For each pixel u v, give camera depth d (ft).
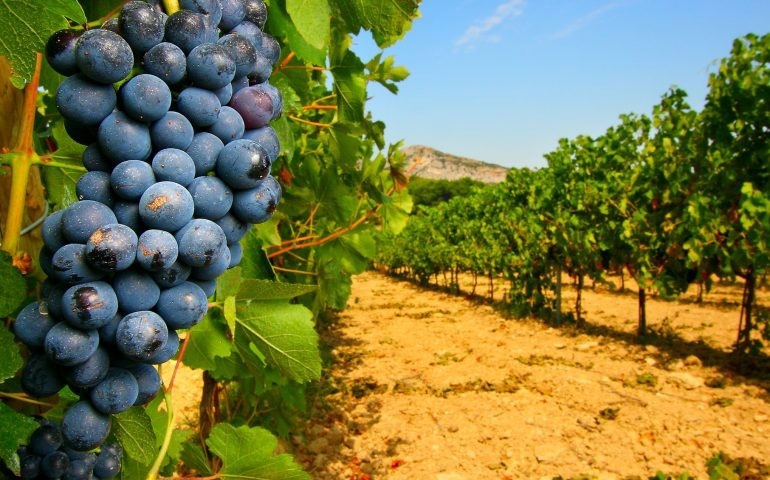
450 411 25.77
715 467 12.36
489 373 31.60
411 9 5.08
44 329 3.21
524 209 48.83
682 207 34.63
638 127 41.19
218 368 9.56
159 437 6.46
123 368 3.45
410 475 19.60
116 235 3.04
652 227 35.73
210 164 3.46
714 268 33.96
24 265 4.19
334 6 5.27
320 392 28.45
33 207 4.66
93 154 3.34
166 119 3.28
